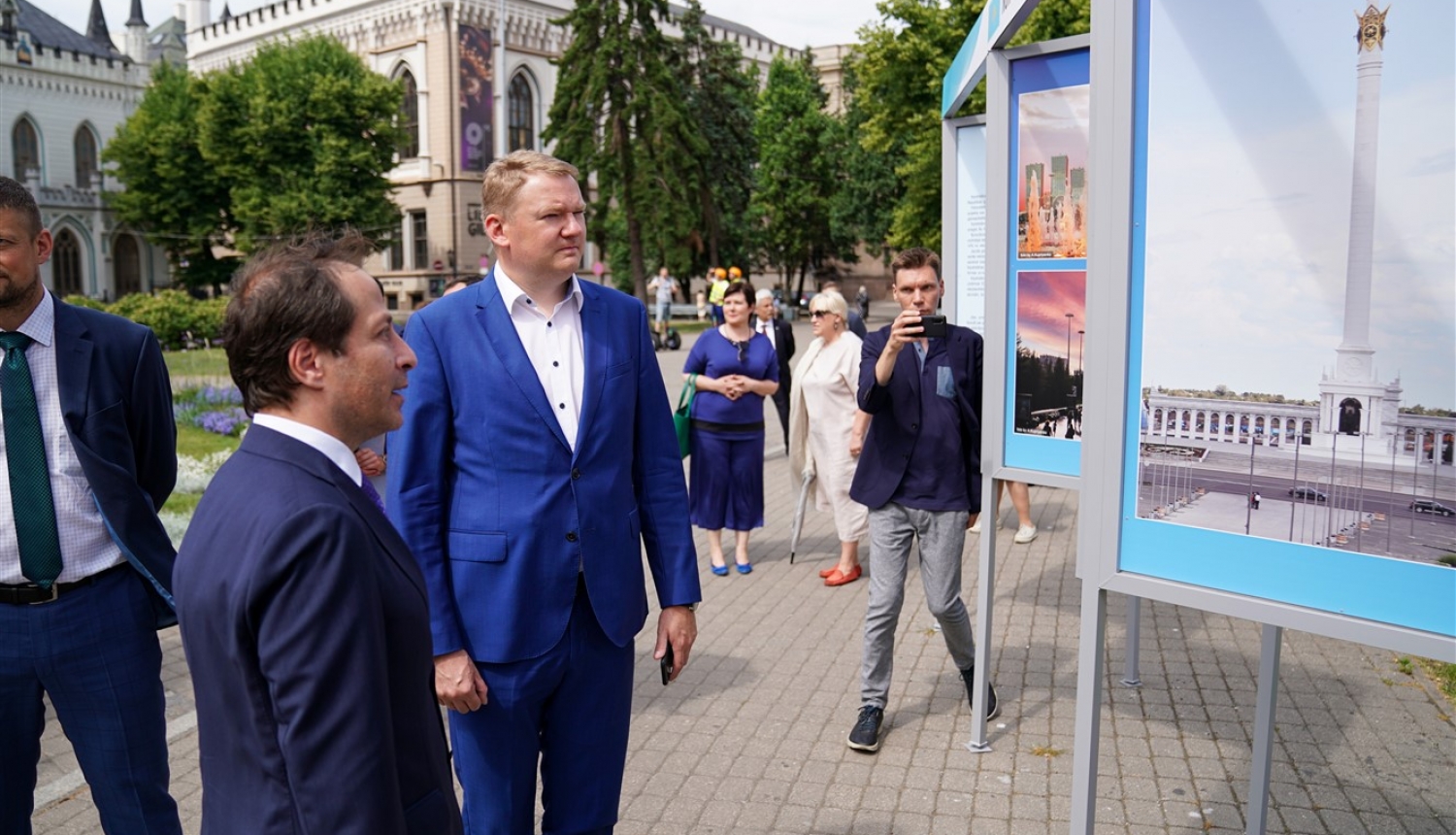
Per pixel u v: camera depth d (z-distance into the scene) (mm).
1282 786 4008
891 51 28844
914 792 3994
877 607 4379
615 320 2816
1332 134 2141
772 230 53094
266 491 1581
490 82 55781
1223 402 2342
